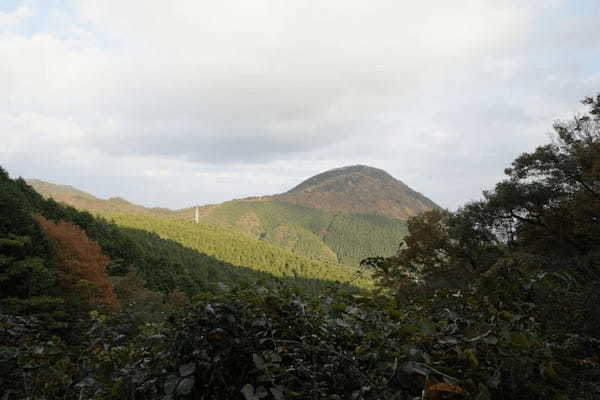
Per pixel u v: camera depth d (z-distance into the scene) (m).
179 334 1.38
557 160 18.52
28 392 1.99
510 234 20.08
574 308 1.87
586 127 18.16
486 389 1.26
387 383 1.25
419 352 1.37
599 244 16.47
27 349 2.22
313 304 1.56
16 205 19.72
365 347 1.33
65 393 1.99
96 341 1.98
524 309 1.92
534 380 1.47
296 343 1.36
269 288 1.61
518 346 1.47
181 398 1.28
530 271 2.08
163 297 19.02
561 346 1.62
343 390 1.25
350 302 1.71
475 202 21.12
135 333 2.06
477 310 1.75
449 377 1.31
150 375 1.40
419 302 1.85
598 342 1.67
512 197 18.69
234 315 1.42
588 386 1.41
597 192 16.62
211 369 1.31
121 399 1.42
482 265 17.05
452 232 20.33
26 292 14.84
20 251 16.80
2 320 2.40
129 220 108.31
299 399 1.23
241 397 1.30
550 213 18.16
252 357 1.33
